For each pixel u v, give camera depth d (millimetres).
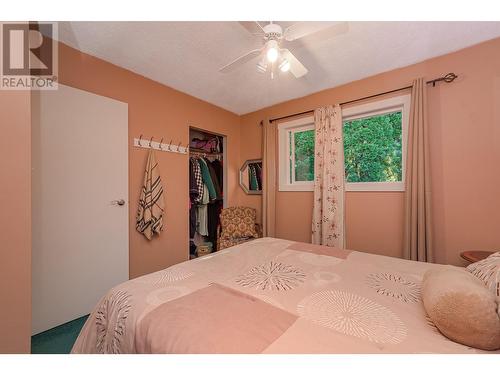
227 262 1369
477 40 1738
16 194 1025
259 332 710
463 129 1834
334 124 2467
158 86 2422
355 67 2123
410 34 1663
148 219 2217
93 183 1888
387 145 2348
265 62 1572
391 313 830
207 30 1607
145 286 1028
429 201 1909
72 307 1761
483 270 961
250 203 3371
